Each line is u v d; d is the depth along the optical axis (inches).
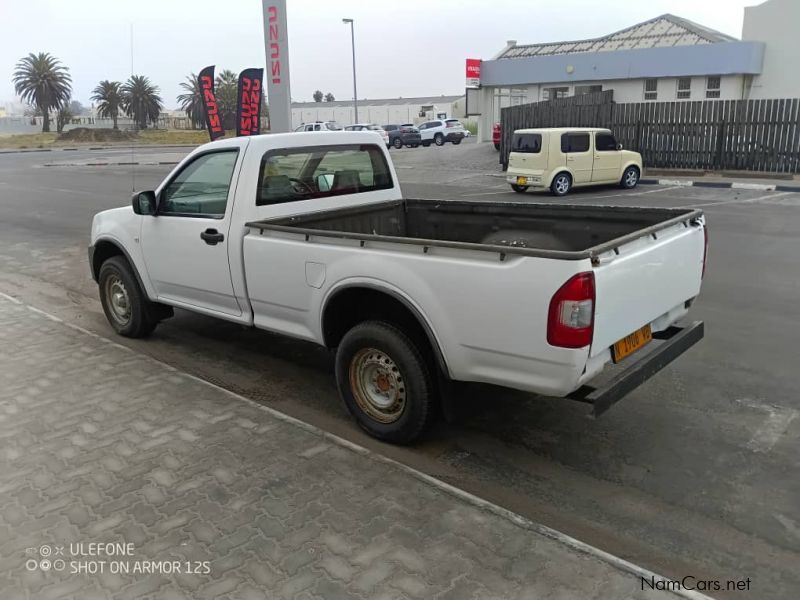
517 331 127.9
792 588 107.6
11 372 201.6
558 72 1149.7
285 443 154.9
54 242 453.7
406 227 226.8
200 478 139.9
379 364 154.4
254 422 165.9
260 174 182.7
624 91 1100.5
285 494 133.5
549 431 164.1
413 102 3946.9
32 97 2960.1
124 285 228.1
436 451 155.3
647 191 651.5
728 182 672.4
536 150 627.2
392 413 155.7
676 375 195.9
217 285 191.6
